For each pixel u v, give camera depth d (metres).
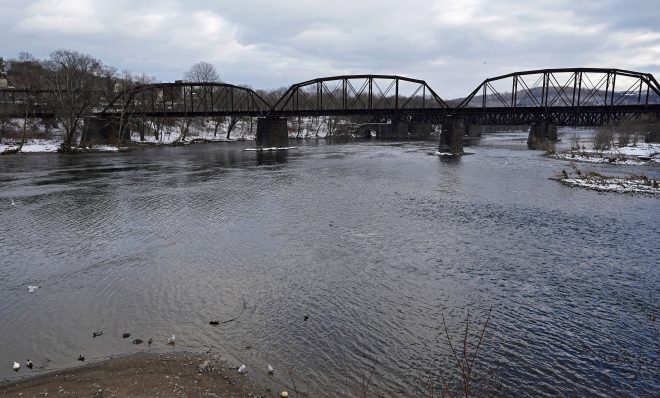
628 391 14.08
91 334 17.25
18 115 94.50
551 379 14.67
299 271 23.81
